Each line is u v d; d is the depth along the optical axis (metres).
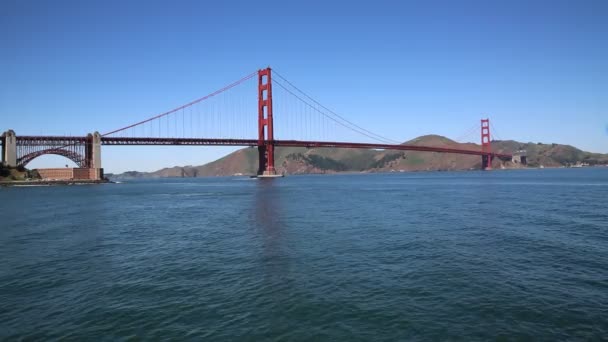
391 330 9.08
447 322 9.43
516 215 28.14
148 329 9.40
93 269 15.06
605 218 25.92
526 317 9.63
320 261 15.37
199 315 10.16
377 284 12.34
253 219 28.73
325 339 8.73
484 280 12.52
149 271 14.53
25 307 11.08
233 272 14.06
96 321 9.94
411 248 17.45
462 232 21.41
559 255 15.74
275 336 8.91
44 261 16.53
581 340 8.49
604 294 11.12
